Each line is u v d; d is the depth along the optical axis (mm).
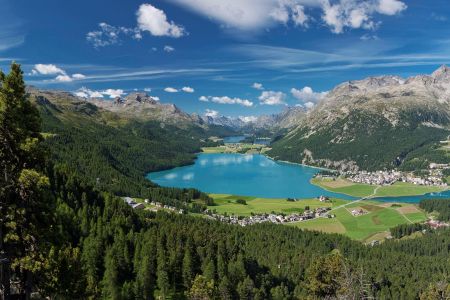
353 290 62188
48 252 34750
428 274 162375
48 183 32625
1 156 33000
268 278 132000
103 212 161500
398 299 132375
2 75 33031
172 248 129875
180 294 115875
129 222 158000
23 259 32938
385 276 146875
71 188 167750
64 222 39469
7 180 32625
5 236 32375
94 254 115562
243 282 117500
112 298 103188
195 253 134000
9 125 32656
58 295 38906
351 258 182750
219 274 121375
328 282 93062
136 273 118438
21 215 32562
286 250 174625
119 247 121438
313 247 199500
